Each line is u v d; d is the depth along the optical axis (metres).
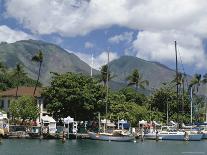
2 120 106.56
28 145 88.44
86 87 120.00
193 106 177.00
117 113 136.25
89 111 120.44
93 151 80.81
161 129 129.75
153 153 81.38
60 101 119.00
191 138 116.94
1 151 75.31
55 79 121.62
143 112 141.88
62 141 99.62
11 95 142.75
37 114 117.38
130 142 108.00
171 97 165.50
